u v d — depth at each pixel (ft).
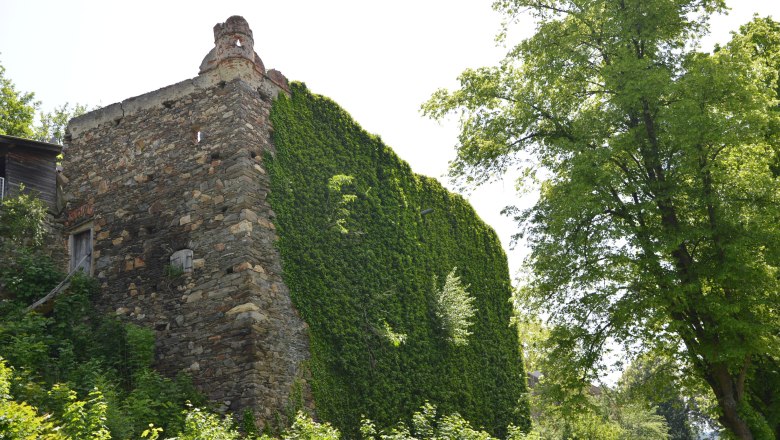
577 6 52.39
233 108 53.11
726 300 46.42
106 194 57.62
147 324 52.08
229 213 51.06
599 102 54.65
